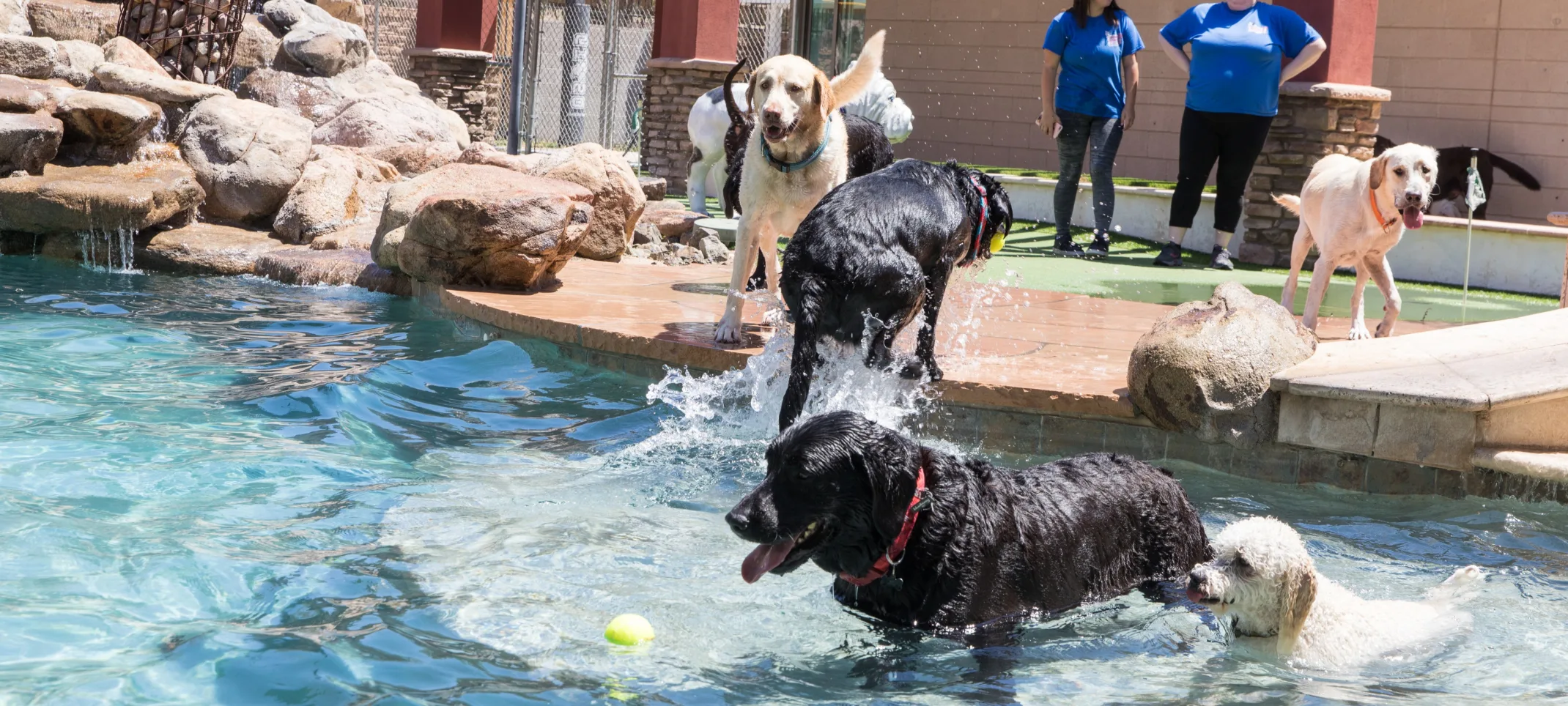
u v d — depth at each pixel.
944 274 5.68
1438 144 15.88
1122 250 12.31
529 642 3.40
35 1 14.16
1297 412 5.21
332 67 17.36
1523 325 6.16
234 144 10.88
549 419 5.91
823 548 3.58
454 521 4.39
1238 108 10.93
